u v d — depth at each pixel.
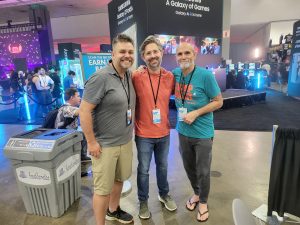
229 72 9.72
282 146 1.78
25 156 2.00
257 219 2.09
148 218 2.13
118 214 2.13
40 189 2.12
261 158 3.40
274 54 12.16
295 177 1.78
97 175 1.76
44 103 6.52
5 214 2.28
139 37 5.45
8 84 8.82
